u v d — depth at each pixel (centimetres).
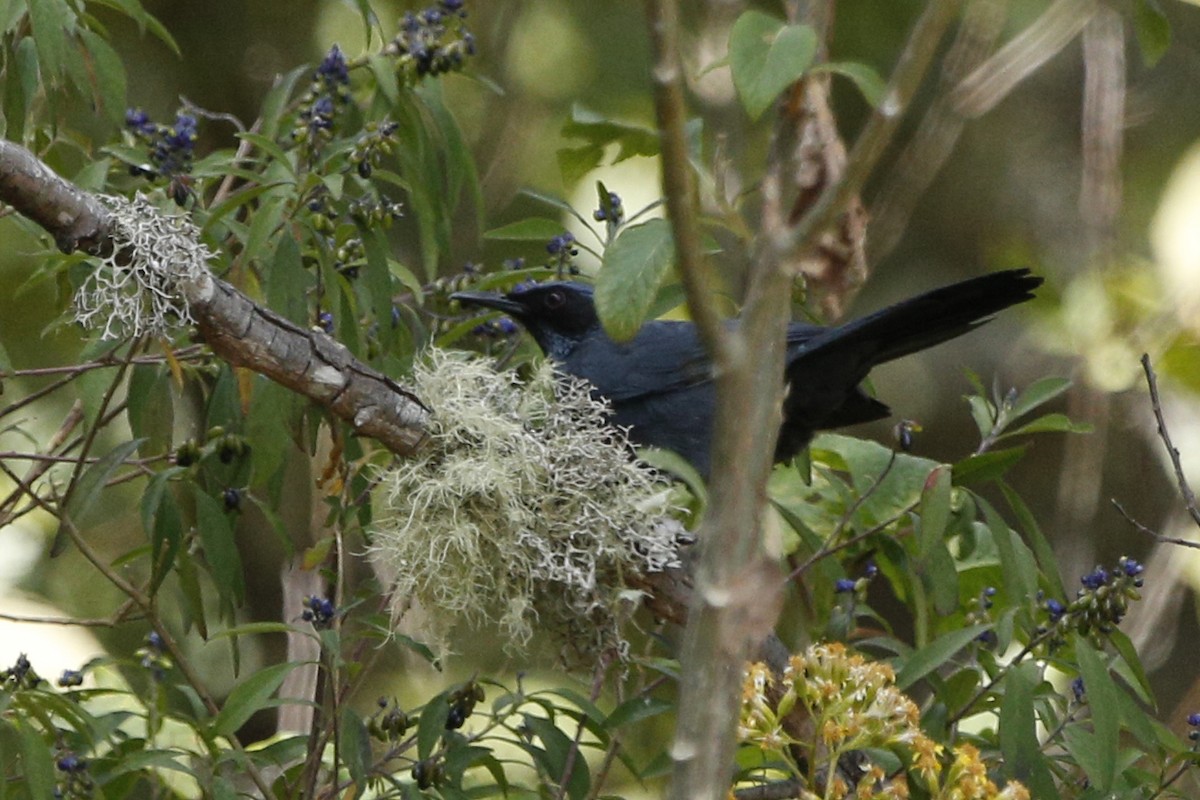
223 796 677
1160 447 1446
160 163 838
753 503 409
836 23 1524
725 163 762
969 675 798
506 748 1096
